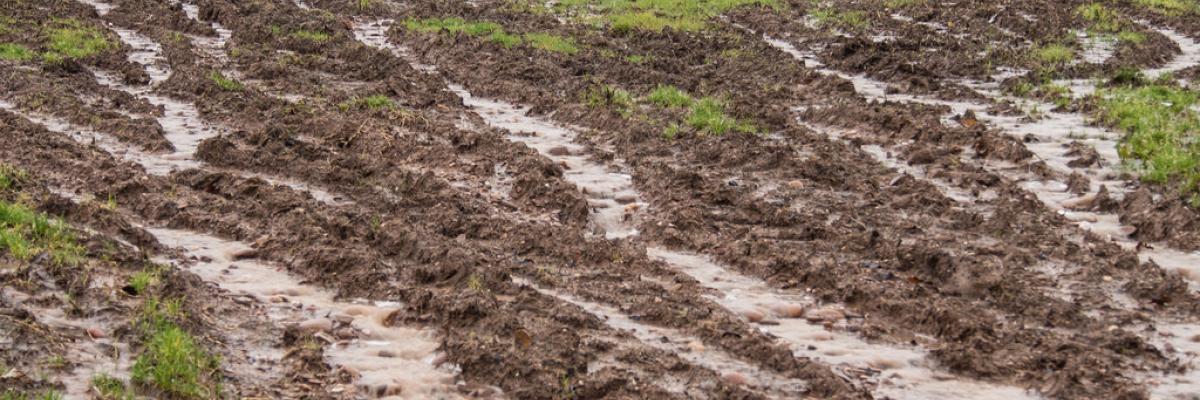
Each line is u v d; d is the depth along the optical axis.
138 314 10.87
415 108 21.00
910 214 15.02
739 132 19.08
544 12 34.41
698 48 28.70
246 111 19.72
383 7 34.19
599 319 11.36
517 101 22.05
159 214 14.33
